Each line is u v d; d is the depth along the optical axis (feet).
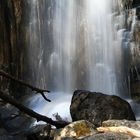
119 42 68.39
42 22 75.56
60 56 74.54
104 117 38.75
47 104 61.67
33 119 45.57
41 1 75.66
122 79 67.62
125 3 67.92
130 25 67.05
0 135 37.14
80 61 72.59
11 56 72.59
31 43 75.20
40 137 34.42
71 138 29.30
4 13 72.69
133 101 62.23
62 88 73.51
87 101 40.55
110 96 40.91
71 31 74.02
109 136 26.11
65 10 74.54
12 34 73.20
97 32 71.31
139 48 65.26
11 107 49.52
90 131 29.81
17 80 37.45
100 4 71.05
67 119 51.06
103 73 70.23
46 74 74.74
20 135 37.91
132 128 29.35
